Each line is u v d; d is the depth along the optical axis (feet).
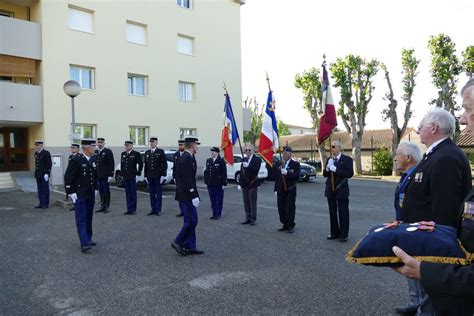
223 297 15.40
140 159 36.19
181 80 73.41
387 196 48.03
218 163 33.17
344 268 18.98
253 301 14.98
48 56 56.95
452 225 9.25
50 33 57.16
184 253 21.48
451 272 5.34
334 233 25.08
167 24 71.31
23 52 54.90
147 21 68.44
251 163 30.40
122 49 65.10
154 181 34.94
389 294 15.58
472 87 5.94
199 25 76.28
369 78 90.33
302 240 24.95
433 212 9.56
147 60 68.44
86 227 23.65
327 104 26.76
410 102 87.76
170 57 71.72
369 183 67.62
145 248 23.13
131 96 66.18
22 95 54.60
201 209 37.78
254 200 30.25
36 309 14.38
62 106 58.23
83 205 22.74
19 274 18.42
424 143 10.60
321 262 20.03
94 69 61.98
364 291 15.92
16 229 28.68
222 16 80.23
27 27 55.21
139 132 68.23
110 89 63.52
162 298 15.35
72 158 22.84
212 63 78.33
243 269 18.95
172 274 18.29
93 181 23.58
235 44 82.43
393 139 89.20
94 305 14.73
